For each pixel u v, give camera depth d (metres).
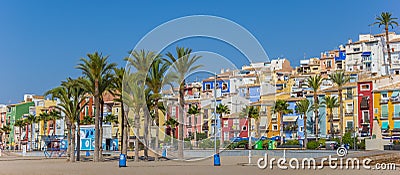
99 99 50.12
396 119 75.81
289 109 88.69
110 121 103.75
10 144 144.12
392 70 103.94
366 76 97.12
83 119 101.06
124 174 29.55
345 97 83.38
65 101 52.12
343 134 78.56
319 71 118.12
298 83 107.06
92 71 48.50
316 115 82.44
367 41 112.06
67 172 32.59
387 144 55.00
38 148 123.50
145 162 43.62
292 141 80.12
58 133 120.88
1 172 33.69
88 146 77.06
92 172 31.94
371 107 79.00
